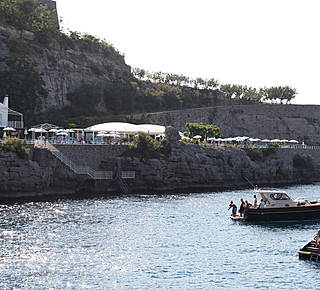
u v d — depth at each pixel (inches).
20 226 2127.2
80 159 3459.6
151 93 7568.9
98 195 3225.9
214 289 1435.8
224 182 4121.6
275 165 4835.1
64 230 2085.4
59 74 6072.8
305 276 1562.5
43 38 6053.2
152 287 1438.2
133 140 3789.4
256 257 1766.7
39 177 3058.6
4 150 2970.0
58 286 1424.7
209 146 4259.4
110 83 6953.7
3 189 2928.2
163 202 2977.4
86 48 7239.2
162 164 3671.3
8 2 6146.7
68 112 5920.3
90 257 1707.7
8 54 5369.1
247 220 2437.3
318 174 5418.3
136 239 1975.9
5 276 1488.7
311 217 2518.5
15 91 4877.0
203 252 1814.7
